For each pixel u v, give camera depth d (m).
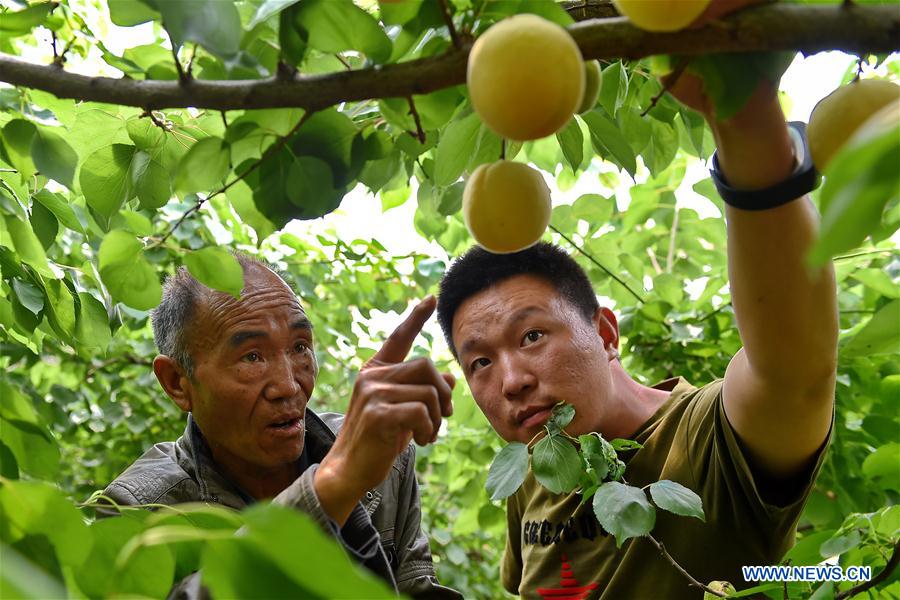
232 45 1.14
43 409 4.11
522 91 0.98
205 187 1.33
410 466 2.24
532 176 1.27
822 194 0.64
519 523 2.44
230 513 0.95
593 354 2.00
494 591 5.37
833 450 3.24
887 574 1.48
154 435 5.22
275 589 0.71
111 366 4.80
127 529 0.99
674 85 1.17
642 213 3.90
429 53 1.20
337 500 1.28
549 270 2.02
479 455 4.13
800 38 0.96
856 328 3.14
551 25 1.01
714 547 1.87
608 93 1.65
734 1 0.98
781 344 1.46
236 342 1.95
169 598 1.14
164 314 2.04
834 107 1.13
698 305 3.48
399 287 4.27
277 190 1.35
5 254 1.90
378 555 1.42
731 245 1.39
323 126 1.33
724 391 1.77
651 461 2.01
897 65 3.05
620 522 1.52
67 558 0.95
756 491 1.74
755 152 1.21
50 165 1.54
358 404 1.30
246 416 1.96
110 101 1.17
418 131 1.20
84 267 2.30
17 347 3.69
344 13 1.13
